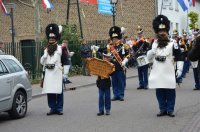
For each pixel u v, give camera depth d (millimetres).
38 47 24578
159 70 11375
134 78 24938
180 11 44562
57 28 12547
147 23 38938
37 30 28125
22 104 12094
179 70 11617
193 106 13047
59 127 10445
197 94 15992
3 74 11359
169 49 11391
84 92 18391
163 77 11328
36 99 16625
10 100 11477
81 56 27297
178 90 17422
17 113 11805
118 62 14695
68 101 15367
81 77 25688
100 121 11078
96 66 12016
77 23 39812
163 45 11414
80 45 27891
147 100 14734
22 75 12211
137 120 11055
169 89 11391
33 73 24109
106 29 39781
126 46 14453
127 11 39531
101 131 9773
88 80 23578
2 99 11023
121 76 14828
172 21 41938
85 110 13086
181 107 12883
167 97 11492
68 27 28812
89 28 39938
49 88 12258
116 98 14969
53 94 12406
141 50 18000
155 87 11352
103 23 39781
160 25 11430
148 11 38875
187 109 12500
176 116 11414
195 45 7414
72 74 27094
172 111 11453
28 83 12516
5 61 11734
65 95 17438
